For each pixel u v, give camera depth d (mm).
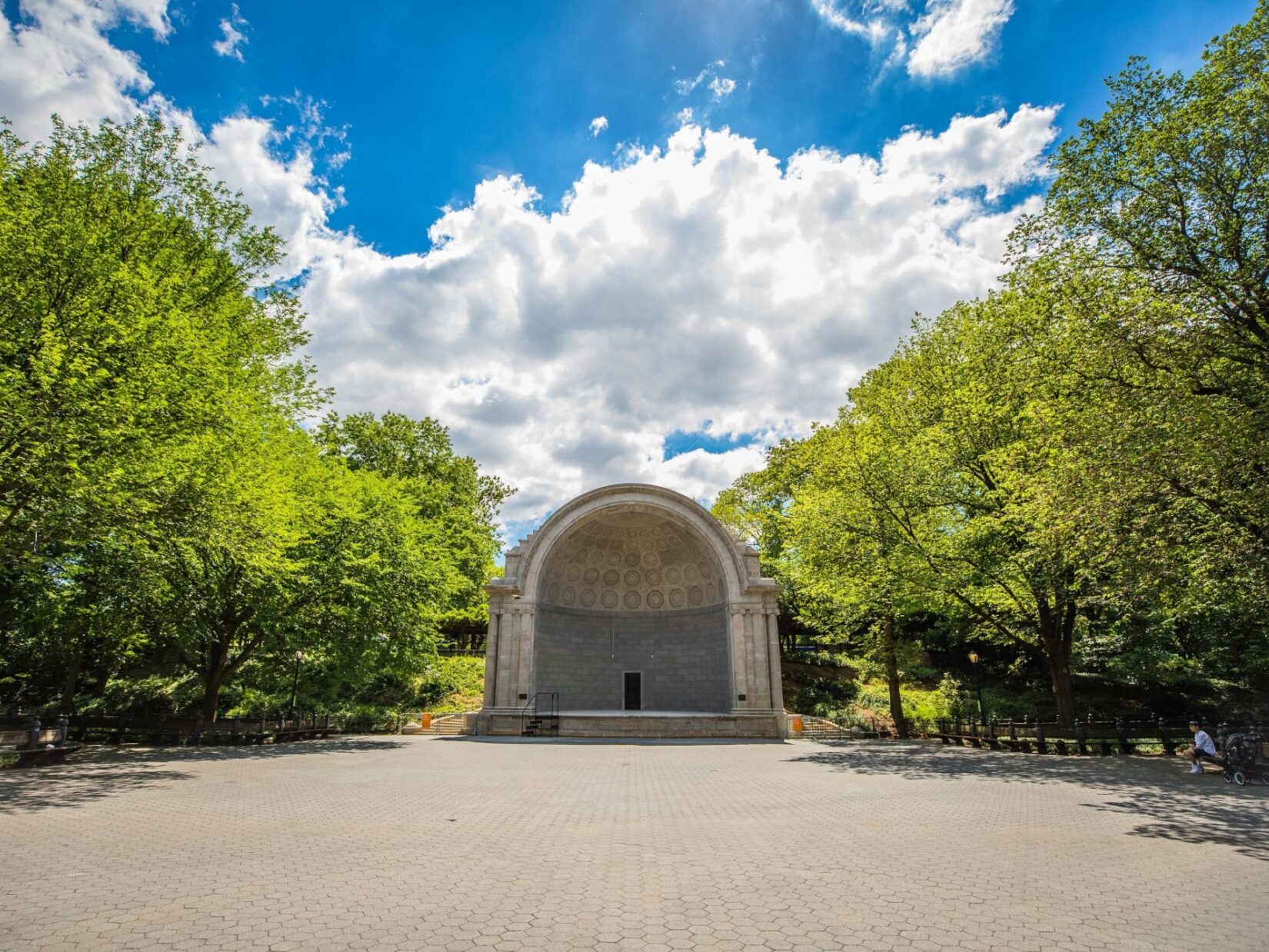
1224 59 16500
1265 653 31344
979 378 26453
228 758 20250
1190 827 10984
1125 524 17359
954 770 18906
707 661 38062
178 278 17812
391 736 31859
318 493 27156
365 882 7734
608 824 11242
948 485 27750
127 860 8438
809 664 47875
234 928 6203
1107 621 35438
